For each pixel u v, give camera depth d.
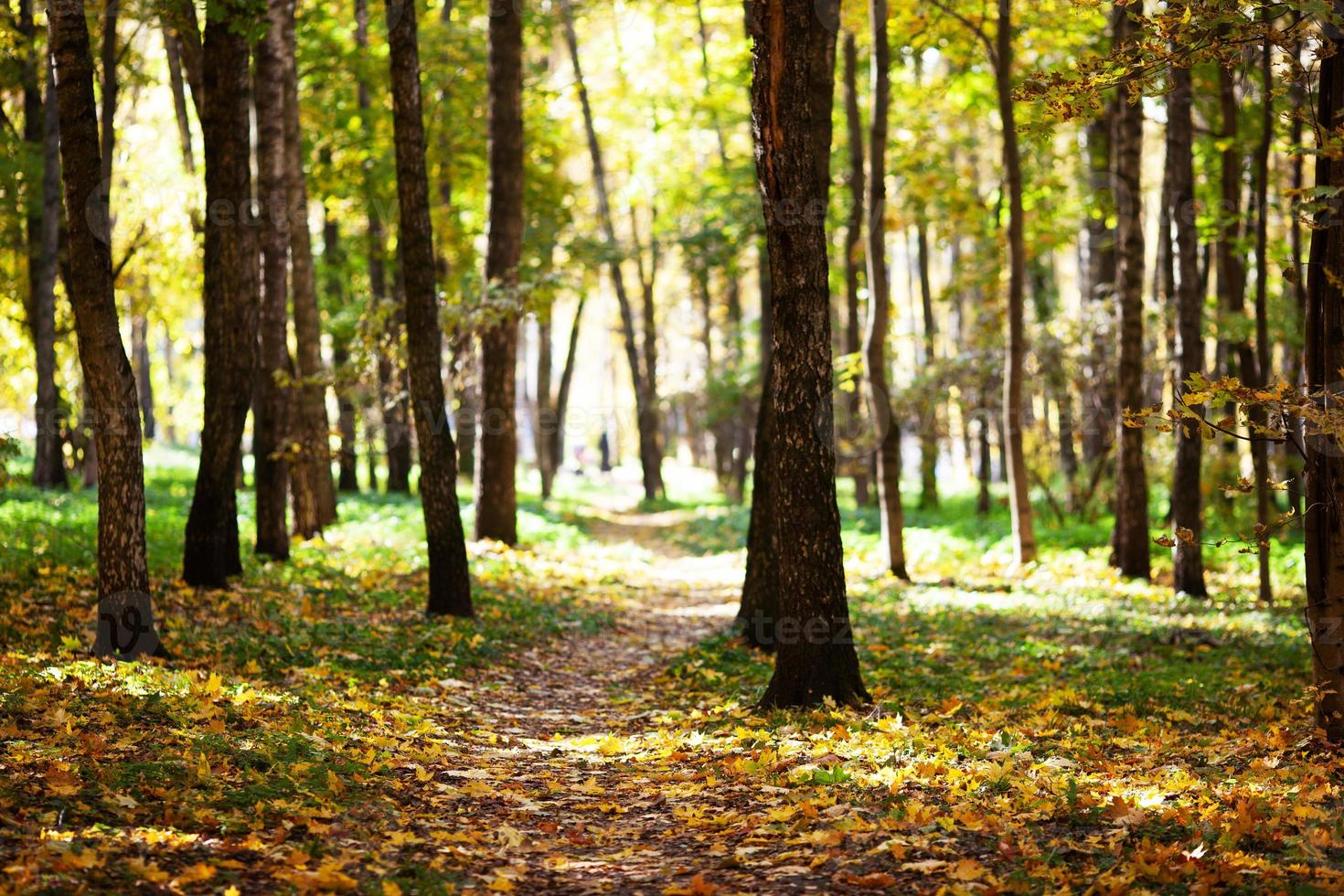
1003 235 23.12
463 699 9.99
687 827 6.07
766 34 8.59
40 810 5.09
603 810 6.52
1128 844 5.15
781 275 8.92
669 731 8.91
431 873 4.95
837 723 8.44
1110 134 21.67
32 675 7.56
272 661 9.95
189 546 12.57
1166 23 6.44
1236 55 6.63
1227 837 5.00
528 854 5.62
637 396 39.34
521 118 20.14
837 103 25.91
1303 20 6.27
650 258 38.75
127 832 4.99
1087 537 21.59
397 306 17.94
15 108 23.84
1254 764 6.60
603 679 11.75
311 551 16.58
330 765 6.59
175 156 23.22
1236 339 18.91
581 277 27.28
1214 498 20.02
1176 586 15.95
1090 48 19.02
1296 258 18.84
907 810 5.76
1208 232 19.19
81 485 23.19
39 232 21.06
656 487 39.91
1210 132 17.38
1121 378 17.66
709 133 30.91
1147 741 7.67
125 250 22.42
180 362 43.81
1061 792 6.06
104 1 12.26
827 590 9.19
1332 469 6.80
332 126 24.09
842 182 24.66
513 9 19.86
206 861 4.82
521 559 19.22
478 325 18.75
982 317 24.88
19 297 22.89
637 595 17.98
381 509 23.28
